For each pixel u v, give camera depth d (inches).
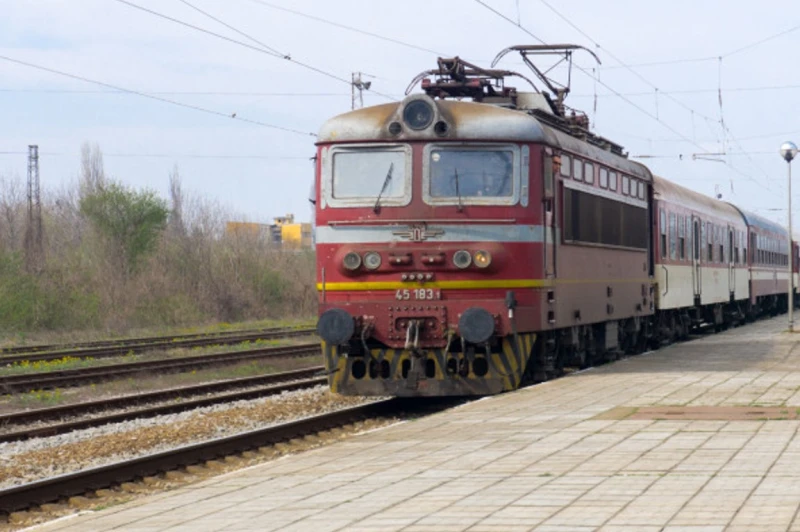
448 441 471.8
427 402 721.0
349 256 658.8
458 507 327.9
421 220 655.1
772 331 1337.4
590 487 349.7
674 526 290.5
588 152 785.6
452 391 655.8
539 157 666.8
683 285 1141.7
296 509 340.8
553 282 693.9
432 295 650.8
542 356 715.4
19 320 1574.8
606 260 832.3
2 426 647.1
